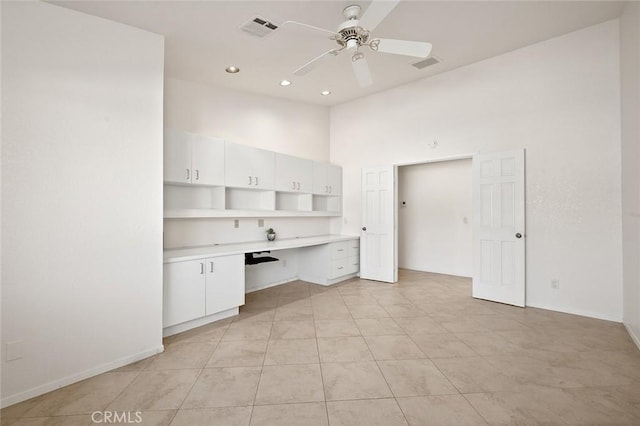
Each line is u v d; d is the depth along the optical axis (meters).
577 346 2.55
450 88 4.14
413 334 2.84
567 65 3.27
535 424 1.64
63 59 2.12
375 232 4.95
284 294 4.21
